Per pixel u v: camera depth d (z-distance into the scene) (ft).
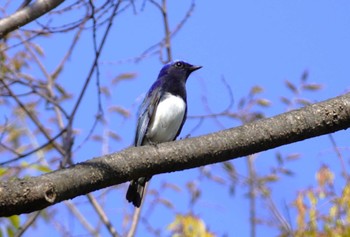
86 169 21.65
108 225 47.03
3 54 43.34
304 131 22.71
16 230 34.73
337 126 22.80
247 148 22.79
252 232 42.60
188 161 22.68
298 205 35.83
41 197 20.53
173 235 38.99
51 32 35.47
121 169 22.13
